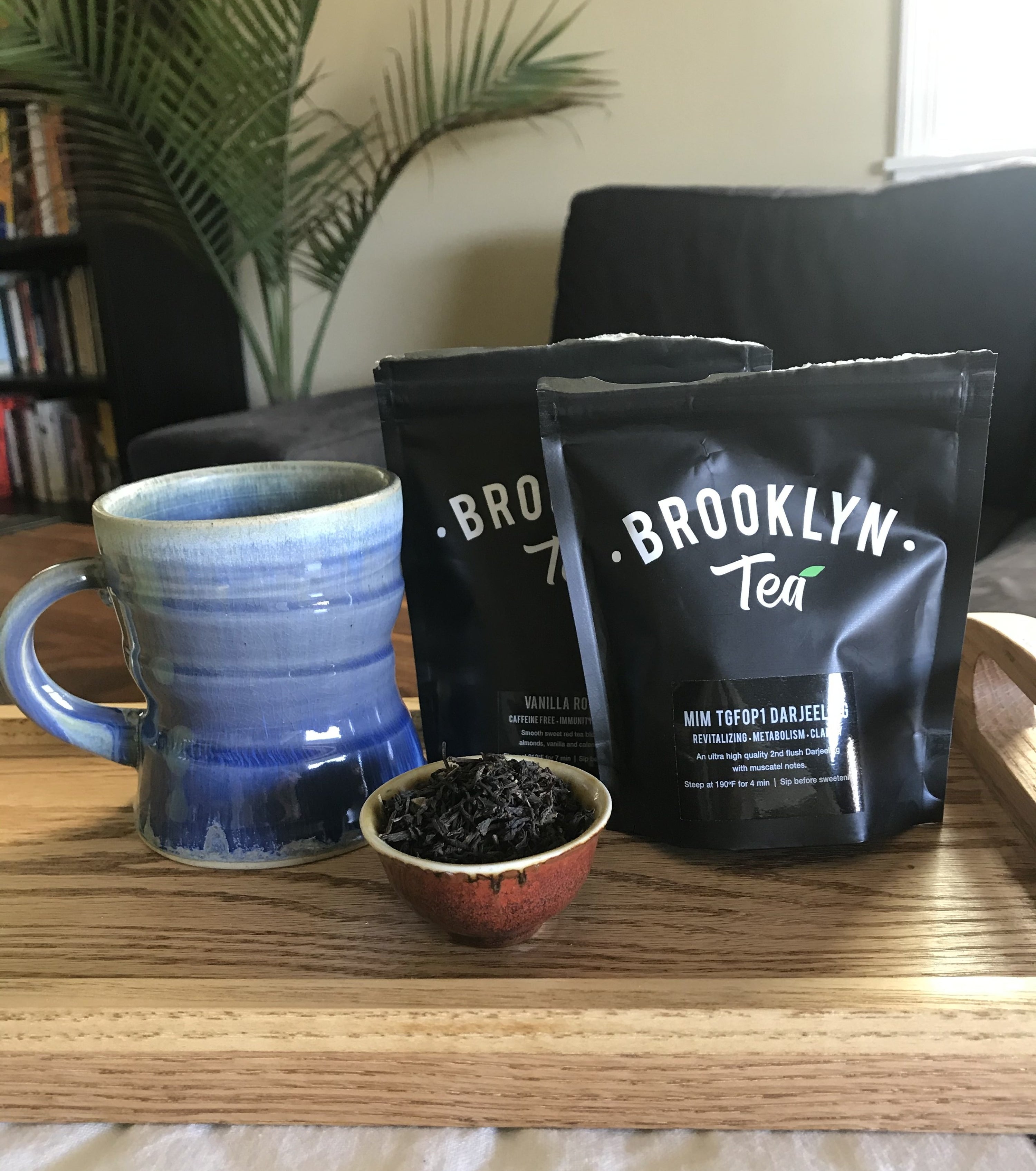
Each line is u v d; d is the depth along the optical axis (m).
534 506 0.47
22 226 2.25
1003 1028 0.32
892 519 0.43
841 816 0.43
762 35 1.70
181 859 0.45
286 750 0.44
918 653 0.44
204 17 1.63
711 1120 0.33
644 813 0.45
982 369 0.41
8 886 0.44
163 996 0.35
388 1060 0.33
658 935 0.39
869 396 0.42
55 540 1.24
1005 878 0.42
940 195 1.31
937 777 0.45
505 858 0.36
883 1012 0.32
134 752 0.47
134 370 2.18
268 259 1.92
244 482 0.49
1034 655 0.44
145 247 2.15
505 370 0.47
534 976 0.37
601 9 1.80
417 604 0.50
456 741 0.50
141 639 0.43
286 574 0.40
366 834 0.37
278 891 0.43
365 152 1.99
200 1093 0.34
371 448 1.52
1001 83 1.62
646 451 0.43
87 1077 0.34
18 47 1.56
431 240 2.11
